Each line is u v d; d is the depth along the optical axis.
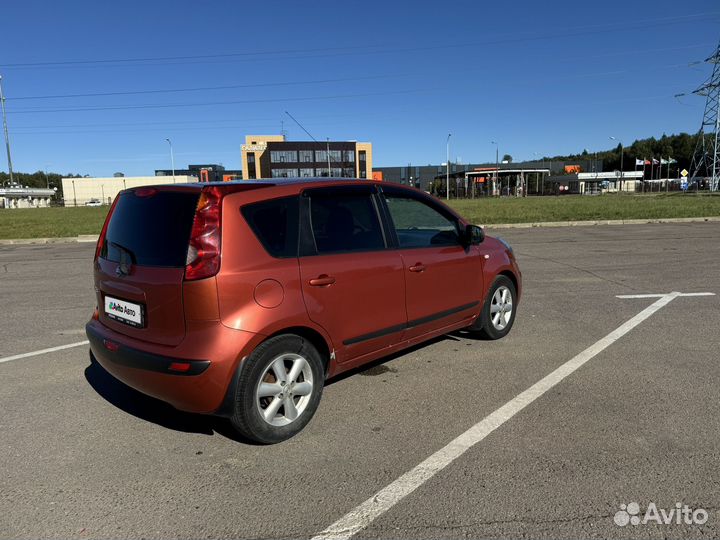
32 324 6.50
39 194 110.62
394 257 4.09
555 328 5.95
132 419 3.79
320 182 3.77
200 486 2.91
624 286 8.26
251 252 3.21
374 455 3.22
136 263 3.39
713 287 8.05
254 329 3.15
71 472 3.07
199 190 3.23
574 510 2.63
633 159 128.38
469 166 123.44
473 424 3.61
